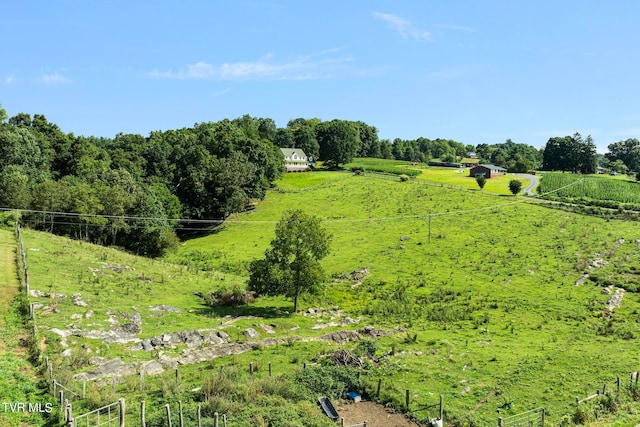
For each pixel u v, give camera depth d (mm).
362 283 67438
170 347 38312
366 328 47875
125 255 65062
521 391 33500
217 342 40656
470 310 56625
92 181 86438
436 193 116375
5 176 72250
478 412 30203
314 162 189875
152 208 81938
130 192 84875
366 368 36844
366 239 87438
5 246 53562
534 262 72688
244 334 43219
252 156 120625
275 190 132750
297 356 38750
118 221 74938
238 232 99750
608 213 94938
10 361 29828
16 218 65500
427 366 37938
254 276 54531
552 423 28250
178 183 114125
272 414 26188
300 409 27891
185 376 33219
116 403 24109
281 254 54500
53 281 46188
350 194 122375
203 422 24375
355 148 176875
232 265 75750
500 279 66875
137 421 24828
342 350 38531
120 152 115062
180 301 51500
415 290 63969
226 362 36969
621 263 69562
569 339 46219
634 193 114875
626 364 37875
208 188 107375
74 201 71500
